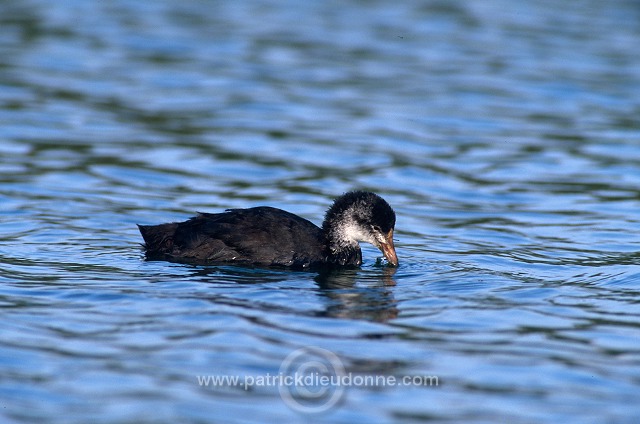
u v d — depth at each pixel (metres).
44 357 10.53
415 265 15.01
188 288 13.05
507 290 13.59
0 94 25.42
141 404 9.46
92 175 20.03
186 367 10.35
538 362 10.80
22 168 20.20
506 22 35.72
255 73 28.61
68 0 36.75
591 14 37.12
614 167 21.50
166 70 28.56
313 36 33.06
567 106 26.25
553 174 21.06
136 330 11.38
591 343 11.46
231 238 14.57
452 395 9.91
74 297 12.52
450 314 12.39
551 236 16.94
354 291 13.34
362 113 25.27
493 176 20.86
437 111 25.62
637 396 9.95
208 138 22.92
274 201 18.81
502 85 28.06
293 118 24.70
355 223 14.91
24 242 15.37
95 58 29.42
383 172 20.91
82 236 15.95
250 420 9.23
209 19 34.97
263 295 12.88
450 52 31.45
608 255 15.71
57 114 24.17
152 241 14.89
